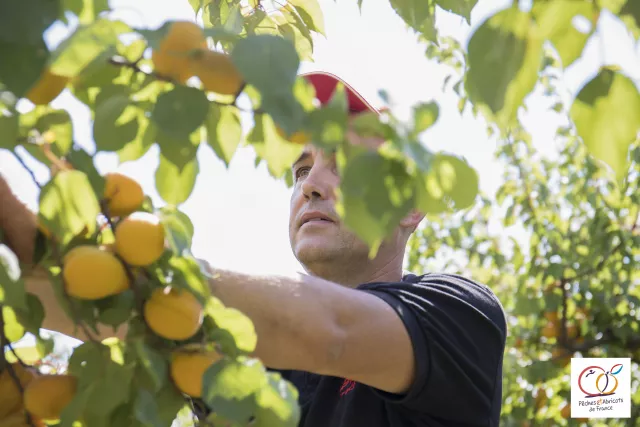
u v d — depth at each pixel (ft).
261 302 4.27
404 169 2.89
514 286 16.29
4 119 2.95
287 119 2.64
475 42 2.80
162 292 3.21
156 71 3.03
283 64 2.67
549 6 2.77
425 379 5.24
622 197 14.23
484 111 2.89
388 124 2.75
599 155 2.88
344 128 2.74
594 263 14.69
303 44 5.87
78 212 3.10
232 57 2.65
